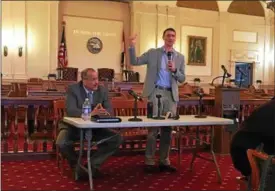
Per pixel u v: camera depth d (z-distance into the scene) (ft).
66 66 41.88
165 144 13.78
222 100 16.52
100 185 11.73
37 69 41.22
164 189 11.50
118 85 34.99
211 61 48.96
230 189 11.59
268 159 5.62
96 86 12.93
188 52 47.65
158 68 13.78
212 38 49.06
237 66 50.49
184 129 16.57
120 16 45.19
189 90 34.40
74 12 43.16
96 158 12.44
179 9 47.09
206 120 11.96
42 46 41.39
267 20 51.78
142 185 11.86
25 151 15.16
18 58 40.52
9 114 15.03
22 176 12.53
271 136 6.86
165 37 13.87
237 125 16.48
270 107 6.99
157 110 13.26
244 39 50.70
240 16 50.44
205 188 11.68
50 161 14.87
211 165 14.70
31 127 16.08
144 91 13.87
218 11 49.32
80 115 12.33
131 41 13.92
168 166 13.75
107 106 13.20
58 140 12.31
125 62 45.11
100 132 12.55
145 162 13.83
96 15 44.06
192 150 16.94
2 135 14.87
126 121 11.34
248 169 7.25
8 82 38.81
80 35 43.42
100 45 44.16
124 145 16.20
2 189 10.97
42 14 41.37
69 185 11.62
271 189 5.53
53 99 15.37
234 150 7.38
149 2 45.50
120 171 13.56
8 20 40.11
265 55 51.80
